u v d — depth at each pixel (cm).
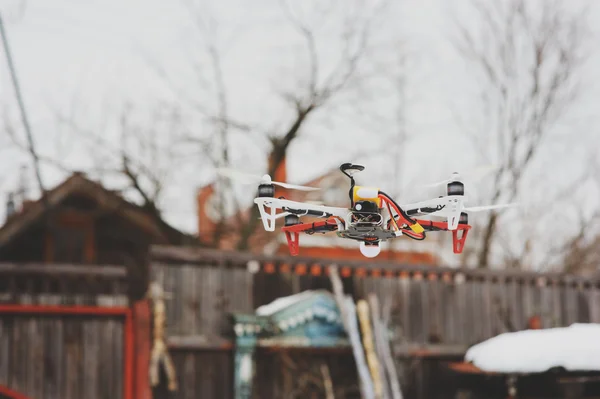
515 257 3084
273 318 1590
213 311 1619
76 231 2764
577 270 3038
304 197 2950
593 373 1468
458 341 1786
